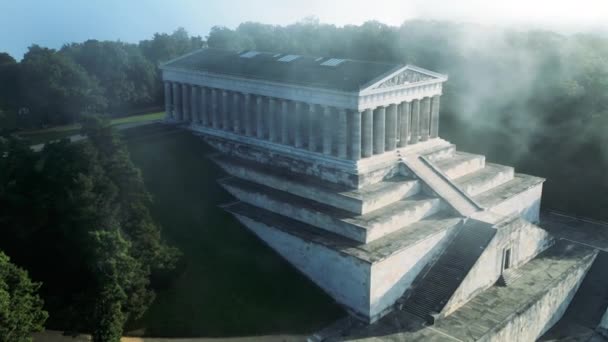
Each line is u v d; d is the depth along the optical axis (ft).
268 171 330.95
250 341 242.99
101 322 214.48
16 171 260.01
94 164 250.98
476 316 255.91
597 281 312.09
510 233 288.71
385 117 325.83
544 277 290.56
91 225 236.63
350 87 296.10
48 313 222.48
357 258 252.21
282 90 330.13
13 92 483.10
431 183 312.91
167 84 409.28
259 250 294.46
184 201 317.42
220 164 353.31
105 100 509.76
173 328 246.47
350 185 301.22
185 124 397.60
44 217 247.70
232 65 374.63
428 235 273.75
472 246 278.67
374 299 253.65
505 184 363.56
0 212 251.80
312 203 299.58
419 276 275.18
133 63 574.56
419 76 331.98
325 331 248.93
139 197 260.42
